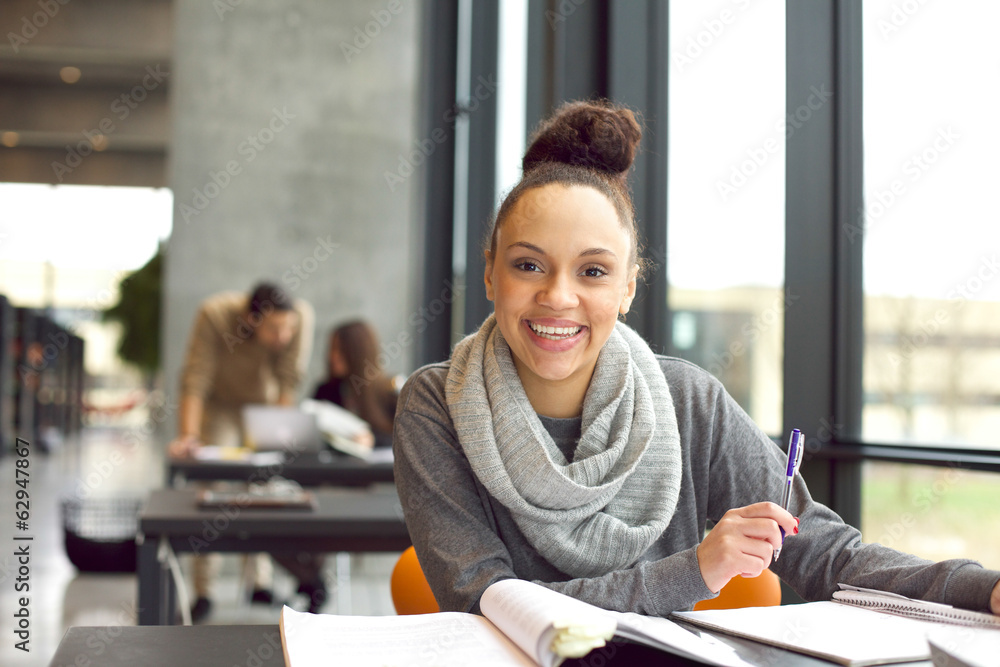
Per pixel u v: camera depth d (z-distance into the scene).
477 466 1.02
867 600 0.93
